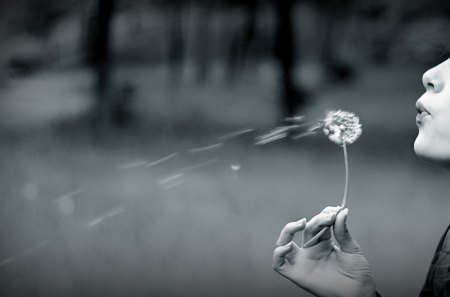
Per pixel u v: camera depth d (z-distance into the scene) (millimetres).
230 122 7496
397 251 4098
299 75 8805
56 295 3508
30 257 4027
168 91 8656
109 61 9766
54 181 5801
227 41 9578
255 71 9094
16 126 7566
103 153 6688
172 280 3723
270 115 7773
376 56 9047
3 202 5277
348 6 9359
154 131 7309
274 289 3566
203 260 4004
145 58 9703
